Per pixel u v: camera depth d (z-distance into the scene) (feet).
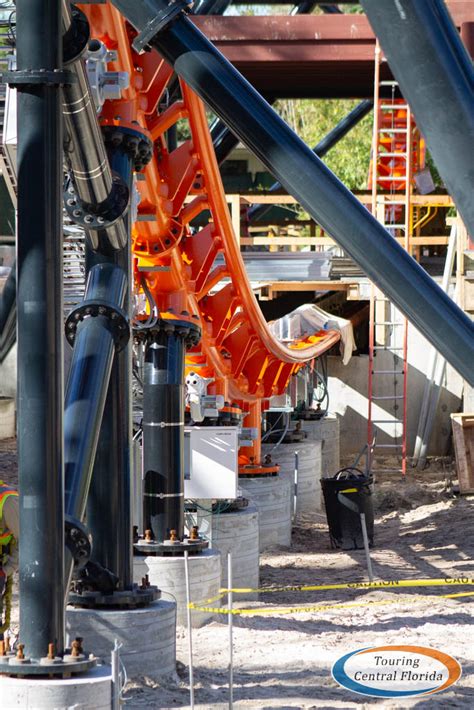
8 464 69.00
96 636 26.76
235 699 26.12
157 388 36.50
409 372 86.43
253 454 58.85
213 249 40.34
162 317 36.91
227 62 17.37
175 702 25.63
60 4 18.48
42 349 18.48
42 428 18.53
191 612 34.83
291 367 65.62
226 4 73.41
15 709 18.56
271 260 77.51
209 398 44.29
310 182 16.71
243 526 44.04
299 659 30.50
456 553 54.08
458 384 85.76
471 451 71.41
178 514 36.47
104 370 23.40
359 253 16.48
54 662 18.84
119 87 24.17
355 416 87.61
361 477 58.70
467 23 66.74
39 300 18.47
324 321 75.72
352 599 43.11
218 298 47.24
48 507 18.66
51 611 18.95
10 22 23.63
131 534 27.89
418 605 40.88
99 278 25.31
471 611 39.42
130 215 26.27
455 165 11.54
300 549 57.77
